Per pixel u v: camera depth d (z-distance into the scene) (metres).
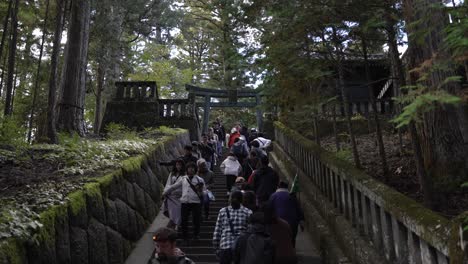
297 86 6.47
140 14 19.05
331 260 5.12
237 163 8.74
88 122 23.30
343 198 5.45
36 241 3.32
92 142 8.55
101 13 15.69
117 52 17.56
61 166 6.34
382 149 5.90
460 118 4.36
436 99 1.94
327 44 5.80
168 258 2.81
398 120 2.05
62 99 10.28
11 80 9.48
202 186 6.60
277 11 5.39
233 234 4.40
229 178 8.61
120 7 17.55
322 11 4.96
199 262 5.98
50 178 5.41
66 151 7.26
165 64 23.41
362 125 11.73
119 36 17.06
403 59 5.86
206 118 18.53
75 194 4.52
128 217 6.12
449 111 4.36
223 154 15.85
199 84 28.39
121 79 22.14
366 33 5.24
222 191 10.54
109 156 7.16
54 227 3.76
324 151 6.94
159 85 23.05
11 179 5.28
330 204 6.06
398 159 7.05
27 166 6.24
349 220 5.17
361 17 4.89
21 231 3.20
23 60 15.67
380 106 12.34
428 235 2.75
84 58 11.03
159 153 9.80
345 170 5.25
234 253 3.67
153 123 15.33
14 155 6.69
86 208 4.63
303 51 5.82
